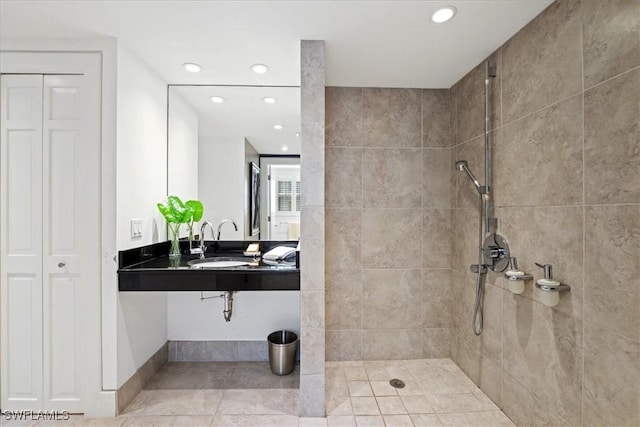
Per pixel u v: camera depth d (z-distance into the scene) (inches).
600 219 47.3
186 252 95.6
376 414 70.3
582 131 50.3
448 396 77.4
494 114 73.8
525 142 63.3
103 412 68.4
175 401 75.3
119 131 69.1
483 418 69.0
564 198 53.8
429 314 96.6
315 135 67.8
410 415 70.0
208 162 96.2
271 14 59.1
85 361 68.5
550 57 56.7
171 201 87.8
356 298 95.6
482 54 75.0
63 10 58.1
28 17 60.4
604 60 46.5
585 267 49.8
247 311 98.0
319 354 68.5
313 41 68.4
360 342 95.8
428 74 86.3
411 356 96.6
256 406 73.4
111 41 68.3
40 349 68.6
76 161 68.8
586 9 49.4
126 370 73.1
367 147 95.0
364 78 88.8
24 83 68.5
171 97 94.2
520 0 55.2
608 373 45.9
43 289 68.6
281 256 81.2
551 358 56.6
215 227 96.8
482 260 77.6
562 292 54.0
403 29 64.3
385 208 95.4
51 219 68.7
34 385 68.7
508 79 68.7
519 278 59.9
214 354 97.5
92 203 68.1
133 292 76.2
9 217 68.6
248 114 96.0
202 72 85.3
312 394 68.9
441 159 96.2
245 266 75.3
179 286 70.7
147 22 61.9
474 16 59.8
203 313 97.5
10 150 68.6
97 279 68.4
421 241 96.2
